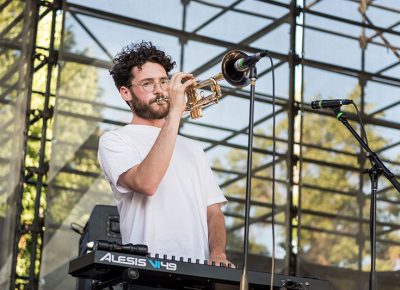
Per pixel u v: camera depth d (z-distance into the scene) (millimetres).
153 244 4562
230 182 12992
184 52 12938
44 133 12570
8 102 12406
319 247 12695
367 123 12867
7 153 12281
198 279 4008
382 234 12117
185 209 4684
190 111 4836
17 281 12125
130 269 3875
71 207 12242
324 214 12789
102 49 12648
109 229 6398
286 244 12773
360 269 12305
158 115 4852
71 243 12125
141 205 4652
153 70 4883
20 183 12352
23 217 12477
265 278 4141
